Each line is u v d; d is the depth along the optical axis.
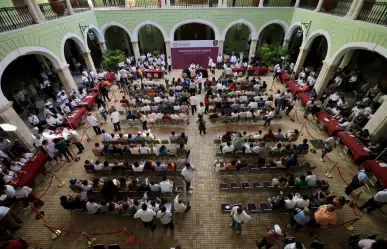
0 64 8.80
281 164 7.83
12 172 7.72
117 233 6.81
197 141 10.61
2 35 8.86
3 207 6.58
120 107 13.70
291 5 17.69
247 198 7.77
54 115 10.96
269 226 6.91
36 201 7.59
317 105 11.28
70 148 10.33
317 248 5.52
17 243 5.92
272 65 18.33
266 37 22.95
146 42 23.14
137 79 17.50
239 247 6.41
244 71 17.88
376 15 9.86
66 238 6.71
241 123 11.91
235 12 17.11
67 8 14.10
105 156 9.00
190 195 7.90
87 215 7.34
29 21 10.74
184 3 18.67
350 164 9.13
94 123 10.66
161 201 6.75
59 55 12.74
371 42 9.52
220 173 8.02
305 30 15.25
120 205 6.92
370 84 13.38
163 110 11.71
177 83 14.21
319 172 8.79
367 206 7.25
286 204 6.53
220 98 12.15
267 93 14.05
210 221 7.07
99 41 18.09
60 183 8.45
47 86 14.45
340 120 10.36
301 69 16.98
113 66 18.75
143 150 8.70
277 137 9.37
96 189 7.25
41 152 8.72
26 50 10.12
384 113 9.10
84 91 13.83
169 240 6.59
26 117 12.89
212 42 18.19
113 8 17.27
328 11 13.23
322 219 6.00
